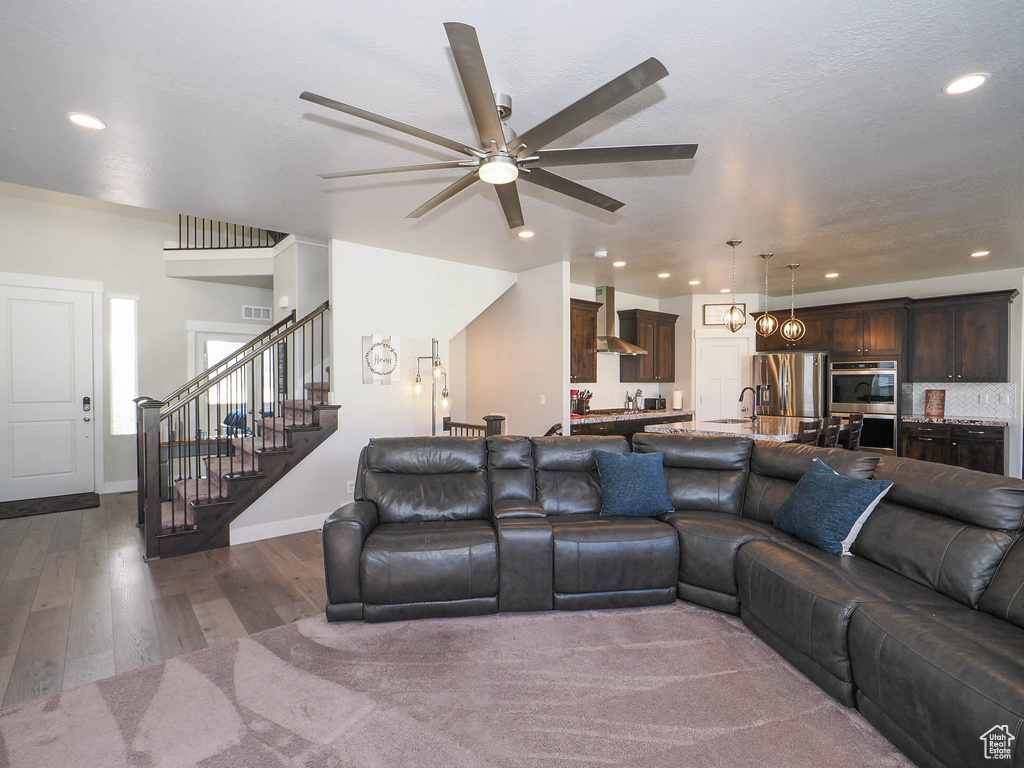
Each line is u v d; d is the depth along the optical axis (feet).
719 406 24.61
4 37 5.98
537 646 8.24
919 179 10.41
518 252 16.53
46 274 17.74
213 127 8.22
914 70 6.72
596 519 10.53
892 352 20.43
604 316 22.66
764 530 9.52
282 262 18.92
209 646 8.25
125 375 19.39
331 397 15.25
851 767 5.59
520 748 5.91
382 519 10.55
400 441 11.50
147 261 19.83
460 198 11.49
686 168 9.85
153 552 12.18
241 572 11.41
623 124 8.23
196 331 20.98
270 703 6.77
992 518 6.89
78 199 18.38
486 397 21.40
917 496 7.93
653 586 9.70
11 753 5.84
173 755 5.83
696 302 24.91
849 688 6.56
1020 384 18.88
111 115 7.83
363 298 15.69
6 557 12.27
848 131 8.41
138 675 7.41
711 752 5.84
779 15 5.68
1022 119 7.99
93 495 17.92
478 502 11.00
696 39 6.12
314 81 7.01
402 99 7.54
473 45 4.68
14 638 8.46
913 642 5.61
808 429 15.84
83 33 5.93
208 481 14.44
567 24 5.85
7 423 17.08
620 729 6.24
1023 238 14.80
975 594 6.56
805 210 12.34
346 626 8.94
